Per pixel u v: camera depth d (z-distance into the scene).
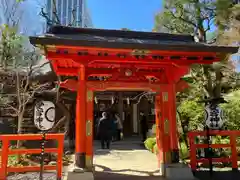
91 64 7.13
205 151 8.16
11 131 13.05
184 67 6.88
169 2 11.00
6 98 12.14
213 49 6.41
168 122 7.46
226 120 9.71
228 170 7.85
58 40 5.80
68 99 14.12
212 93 11.21
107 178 7.27
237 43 10.31
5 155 6.11
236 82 12.24
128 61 6.80
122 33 7.17
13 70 12.86
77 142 6.77
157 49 6.24
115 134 16.61
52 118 6.73
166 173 7.11
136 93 19.16
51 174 7.56
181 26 11.72
